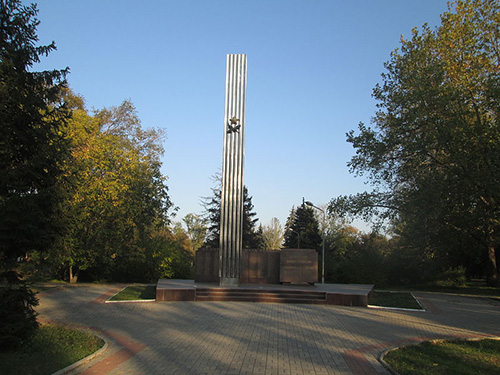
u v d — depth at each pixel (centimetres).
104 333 1113
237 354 890
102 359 848
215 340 1028
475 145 2188
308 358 864
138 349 934
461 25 2512
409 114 2338
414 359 859
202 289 1862
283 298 1803
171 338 1051
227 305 1675
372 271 3175
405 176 2580
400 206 2572
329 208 2778
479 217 2367
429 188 2334
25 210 830
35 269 2145
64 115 999
